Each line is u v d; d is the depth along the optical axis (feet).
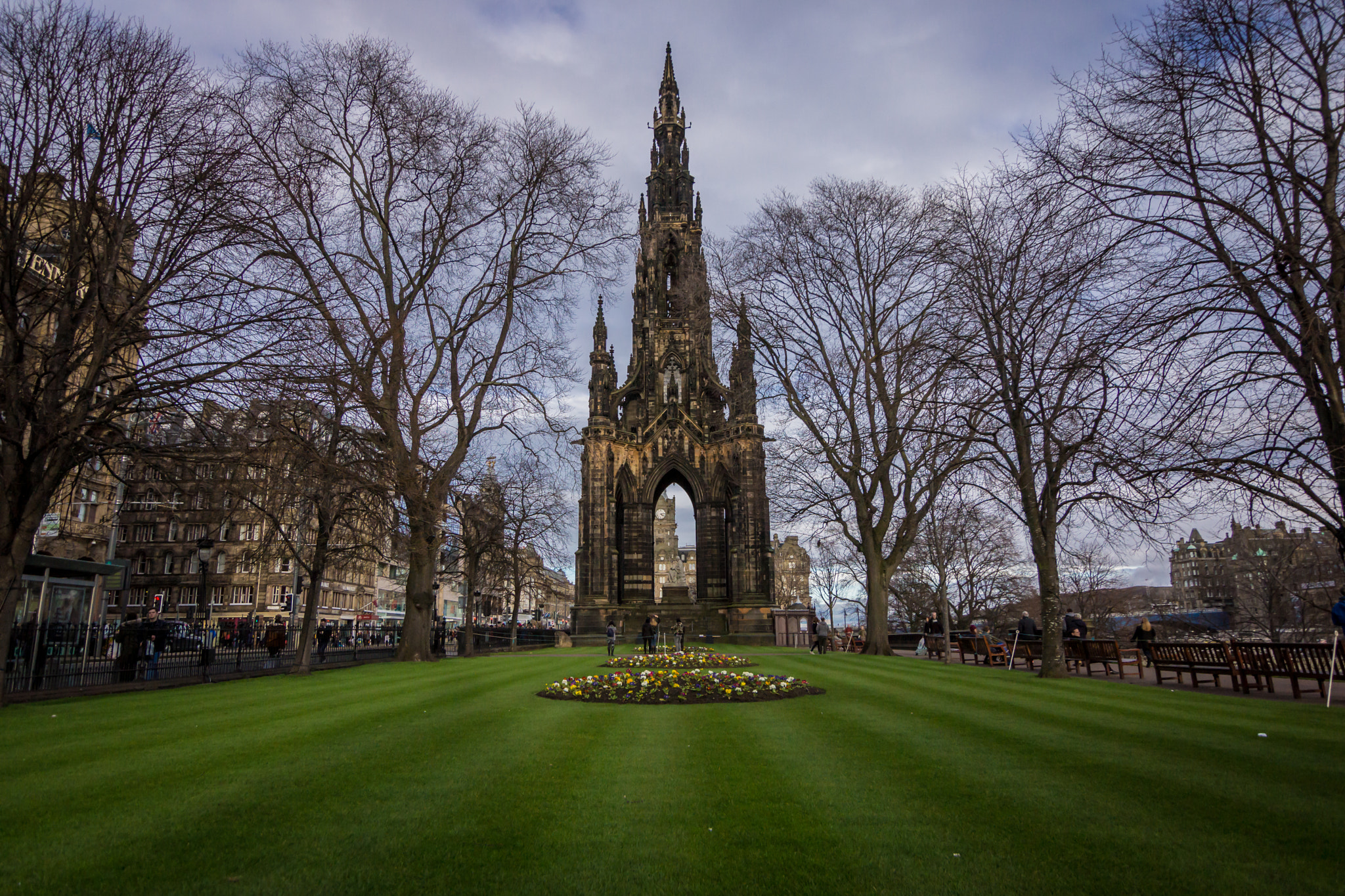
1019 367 79.51
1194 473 49.67
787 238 133.18
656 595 354.74
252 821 25.53
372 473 92.68
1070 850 22.50
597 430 237.45
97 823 25.30
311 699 58.34
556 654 145.48
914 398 104.83
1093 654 81.41
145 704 56.75
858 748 36.94
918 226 127.75
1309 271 41.22
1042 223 56.90
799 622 191.31
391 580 358.23
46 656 73.41
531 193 118.42
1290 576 152.46
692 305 186.60
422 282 109.09
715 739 39.14
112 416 64.69
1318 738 39.40
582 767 32.86
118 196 62.34
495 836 24.06
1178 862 21.47
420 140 108.17
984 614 248.52
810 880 20.51
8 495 59.62
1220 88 50.80
